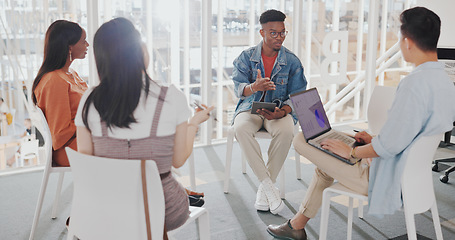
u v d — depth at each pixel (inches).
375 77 217.9
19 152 150.2
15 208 123.6
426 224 115.0
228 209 123.7
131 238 64.6
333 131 103.5
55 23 104.1
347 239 103.3
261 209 121.8
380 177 80.2
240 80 131.9
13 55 143.6
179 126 67.4
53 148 102.0
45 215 119.6
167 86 66.9
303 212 101.7
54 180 145.9
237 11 183.0
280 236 105.7
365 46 216.2
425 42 77.0
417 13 77.5
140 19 164.2
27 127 149.9
